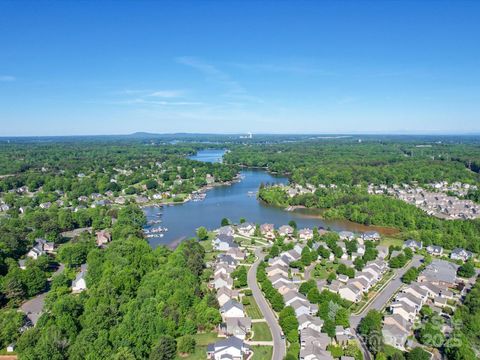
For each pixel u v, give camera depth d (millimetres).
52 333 97500
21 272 136000
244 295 136875
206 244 197500
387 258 177000
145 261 150375
